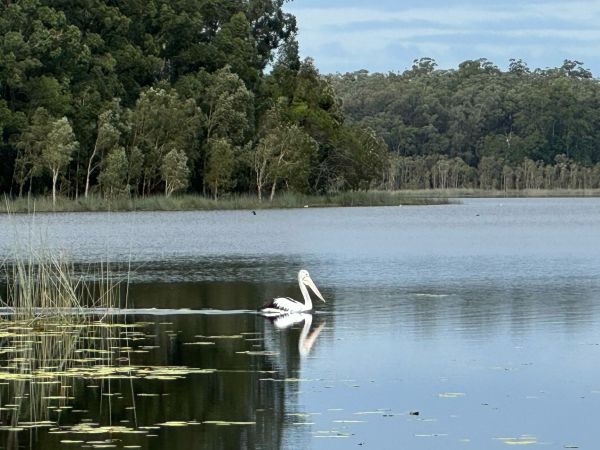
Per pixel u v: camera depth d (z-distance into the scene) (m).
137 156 132.50
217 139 143.75
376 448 18.34
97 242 73.25
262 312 34.75
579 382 23.58
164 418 20.34
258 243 74.31
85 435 19.06
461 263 56.91
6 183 132.50
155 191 143.88
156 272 50.66
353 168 164.00
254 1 179.62
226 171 141.00
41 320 32.91
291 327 31.81
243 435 19.14
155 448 18.23
